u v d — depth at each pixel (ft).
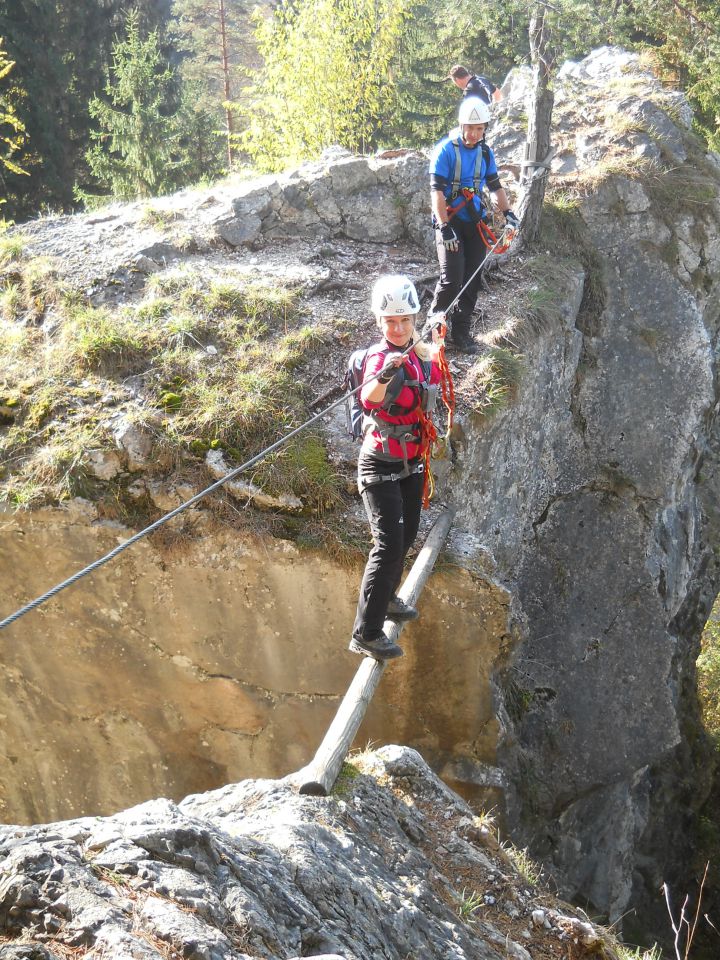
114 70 89.92
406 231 27.94
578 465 28.30
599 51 36.76
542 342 24.72
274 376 21.11
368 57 61.05
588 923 12.61
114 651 20.38
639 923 33.24
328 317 23.32
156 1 107.14
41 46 88.58
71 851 8.05
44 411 20.76
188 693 20.48
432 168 21.99
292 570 19.04
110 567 19.61
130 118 82.84
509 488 23.71
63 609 20.17
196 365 21.35
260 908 8.39
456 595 19.24
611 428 28.43
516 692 25.07
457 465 21.09
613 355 28.50
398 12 60.13
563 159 30.99
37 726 21.57
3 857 7.95
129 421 20.03
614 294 28.86
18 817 22.58
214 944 7.34
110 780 21.72
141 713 20.97
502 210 22.34
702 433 29.99
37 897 7.44
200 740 20.98
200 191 29.73
